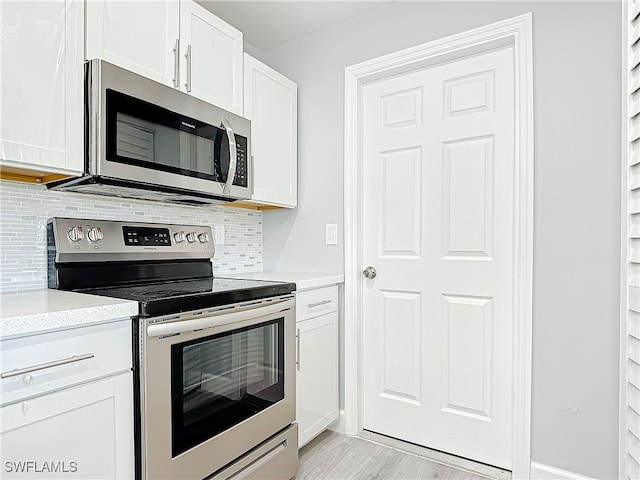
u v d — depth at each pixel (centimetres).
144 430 117
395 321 216
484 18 182
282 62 250
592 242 158
